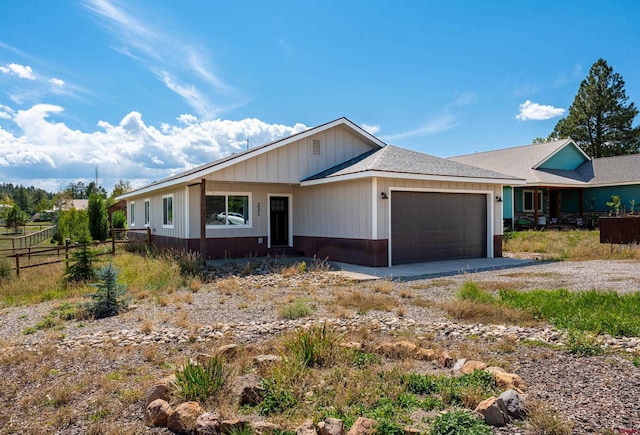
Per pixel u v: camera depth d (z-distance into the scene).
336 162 16.30
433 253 14.36
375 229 12.98
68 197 59.94
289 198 17.09
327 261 14.52
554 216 30.31
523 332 6.02
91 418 3.77
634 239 16.23
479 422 3.30
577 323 6.14
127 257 15.78
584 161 31.42
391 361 4.92
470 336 5.91
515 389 3.92
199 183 15.01
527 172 27.56
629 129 39.50
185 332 6.46
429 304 8.01
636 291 8.43
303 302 8.05
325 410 3.61
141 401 4.04
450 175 13.80
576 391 3.98
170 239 17.47
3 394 4.36
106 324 7.24
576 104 41.16
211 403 3.87
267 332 6.40
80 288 10.75
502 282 10.21
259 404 3.79
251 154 14.30
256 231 16.48
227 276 12.02
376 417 3.45
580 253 15.38
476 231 15.38
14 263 16.42
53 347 5.82
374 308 7.78
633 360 4.78
